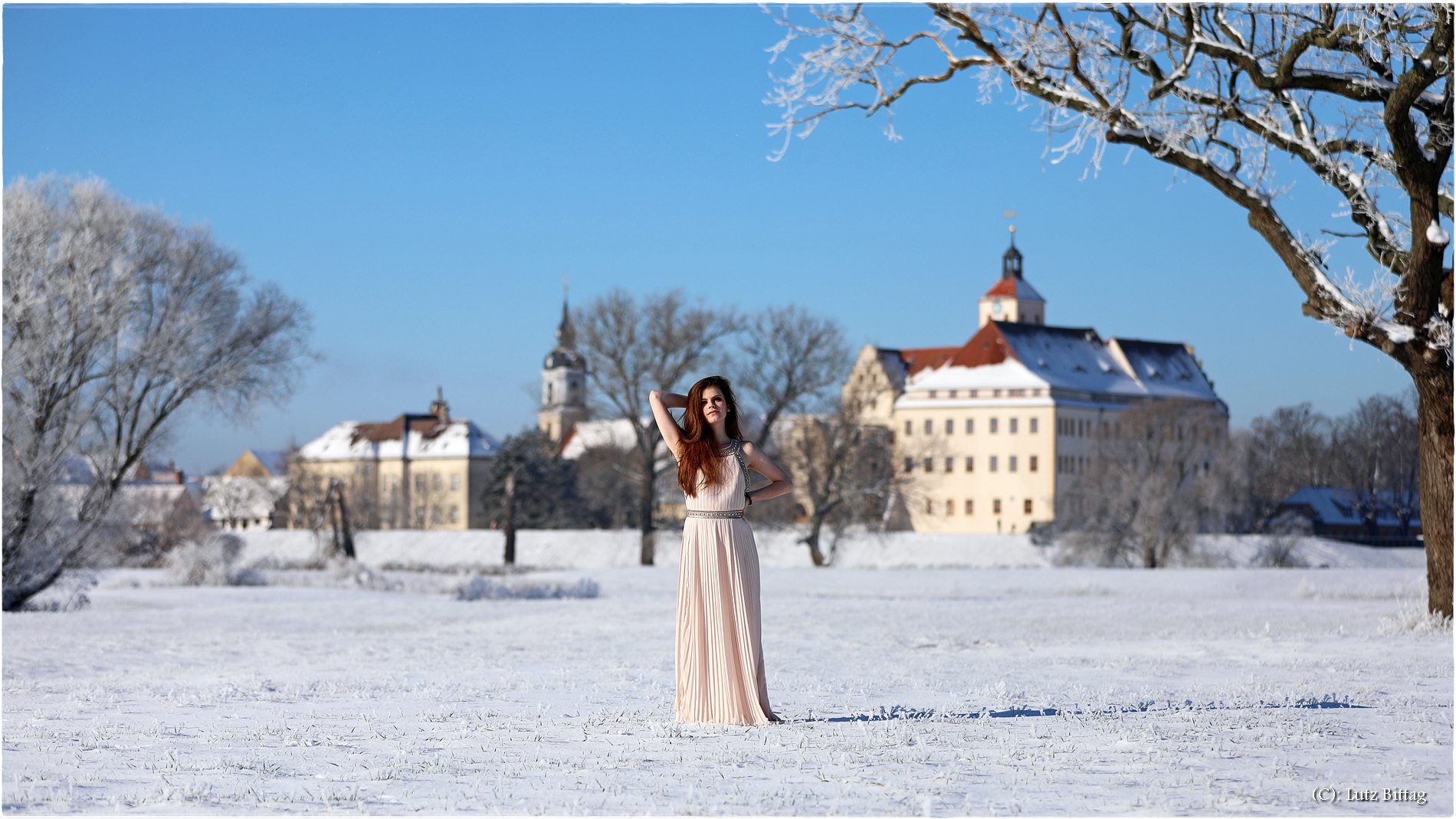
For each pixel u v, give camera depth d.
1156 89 19.25
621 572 66.38
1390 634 18.52
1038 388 130.00
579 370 70.62
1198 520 67.19
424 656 16.45
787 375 70.12
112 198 33.12
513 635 21.62
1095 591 45.88
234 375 34.09
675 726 8.21
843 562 79.50
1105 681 11.89
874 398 76.06
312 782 6.25
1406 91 16.97
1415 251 18.05
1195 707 9.41
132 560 57.28
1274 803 5.86
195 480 149.25
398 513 146.75
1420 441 18.94
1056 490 129.50
